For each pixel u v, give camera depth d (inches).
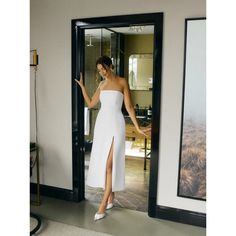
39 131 132.0
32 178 136.7
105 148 113.4
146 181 156.5
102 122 114.0
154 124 107.3
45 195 134.5
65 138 127.1
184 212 107.3
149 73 219.3
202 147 102.2
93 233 99.8
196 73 99.6
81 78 121.2
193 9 98.1
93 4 113.7
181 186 106.7
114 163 112.3
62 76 123.7
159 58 103.7
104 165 113.7
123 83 113.7
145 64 219.6
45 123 130.2
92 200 130.9
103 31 194.2
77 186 127.3
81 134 126.3
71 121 124.6
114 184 113.2
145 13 104.6
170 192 109.0
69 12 118.6
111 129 112.3
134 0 106.1
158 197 111.1
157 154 108.3
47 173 133.1
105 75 112.3
